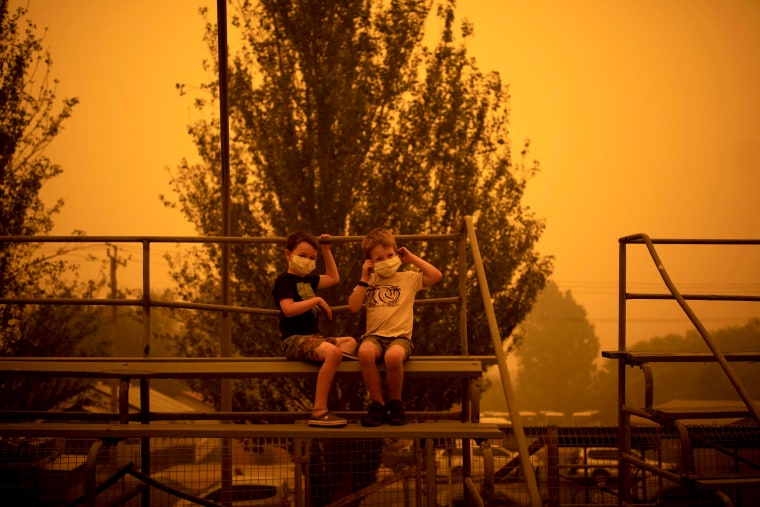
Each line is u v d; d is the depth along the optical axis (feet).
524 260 47.93
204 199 47.19
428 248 44.91
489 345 46.60
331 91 44.19
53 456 20.07
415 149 45.42
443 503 25.55
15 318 46.19
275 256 45.03
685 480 16.67
